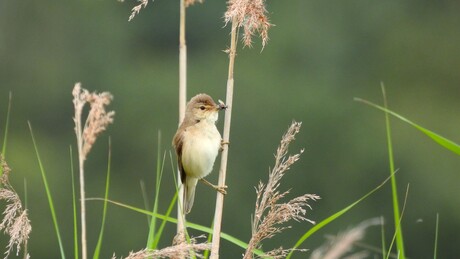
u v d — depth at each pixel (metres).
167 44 27.64
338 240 4.45
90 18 27.70
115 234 21.86
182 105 6.43
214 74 25.78
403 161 24.23
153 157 24.77
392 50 27.80
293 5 27.97
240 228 21.58
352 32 27.98
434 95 27.72
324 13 27.94
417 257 22.91
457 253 22.81
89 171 24.05
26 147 24.73
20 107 26.77
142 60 27.11
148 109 25.56
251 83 25.27
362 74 27.45
